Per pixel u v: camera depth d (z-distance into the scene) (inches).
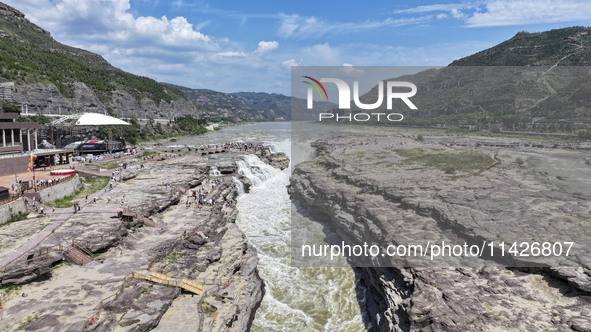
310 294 1819.6
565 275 1332.4
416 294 1412.4
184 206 2667.3
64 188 2576.3
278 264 2086.6
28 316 1250.0
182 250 1909.4
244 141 6840.6
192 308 1425.9
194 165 3853.3
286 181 4084.6
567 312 1240.8
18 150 3270.2
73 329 1167.6
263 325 1609.3
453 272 1521.9
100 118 4559.5
